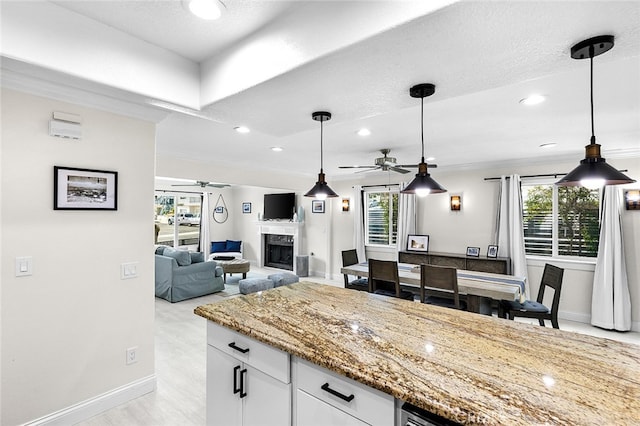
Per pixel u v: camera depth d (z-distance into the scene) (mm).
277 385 1429
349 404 1185
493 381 1068
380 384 1054
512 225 4730
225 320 1656
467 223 5285
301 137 3635
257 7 1494
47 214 1970
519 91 2227
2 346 1827
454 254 5250
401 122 2977
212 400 1765
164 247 5832
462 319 1707
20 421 1889
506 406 923
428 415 995
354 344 1368
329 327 1571
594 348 1344
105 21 1670
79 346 2113
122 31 1752
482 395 981
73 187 2064
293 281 5770
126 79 1775
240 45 1810
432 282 3340
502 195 4840
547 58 1429
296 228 7762
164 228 8375
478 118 2842
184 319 4332
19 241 1873
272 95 1875
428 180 2607
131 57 1796
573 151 4191
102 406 2221
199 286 5520
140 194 2400
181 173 4680
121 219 2301
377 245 6469
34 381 1936
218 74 1960
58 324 2025
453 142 3770
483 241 5137
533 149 4098
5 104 1819
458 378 1086
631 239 4059
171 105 2033
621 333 3965
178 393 2504
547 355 1274
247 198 9242
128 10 1562
